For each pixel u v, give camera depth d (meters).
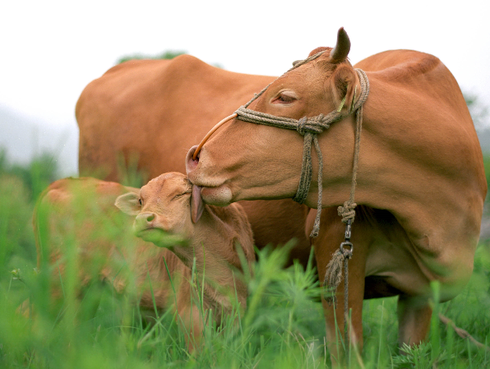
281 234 8.14
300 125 5.90
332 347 6.77
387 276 7.18
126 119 10.27
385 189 6.32
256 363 5.24
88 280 7.25
